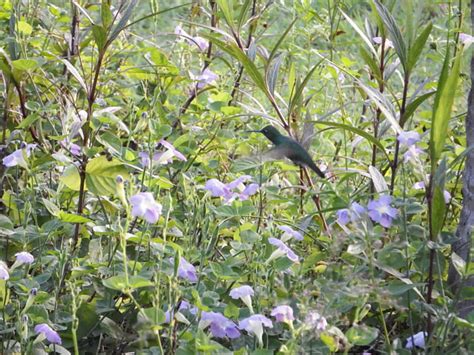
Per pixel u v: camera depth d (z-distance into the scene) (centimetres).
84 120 389
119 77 530
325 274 349
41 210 405
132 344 345
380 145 375
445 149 429
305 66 591
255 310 330
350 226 396
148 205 289
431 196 323
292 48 575
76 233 370
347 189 400
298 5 550
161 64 462
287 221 397
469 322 318
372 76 507
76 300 325
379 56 473
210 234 386
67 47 486
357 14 542
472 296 334
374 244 319
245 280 363
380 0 432
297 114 422
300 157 361
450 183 442
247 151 466
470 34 530
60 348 319
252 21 529
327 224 412
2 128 454
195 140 454
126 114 479
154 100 397
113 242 378
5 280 319
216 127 461
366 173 390
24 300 324
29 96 472
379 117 443
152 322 288
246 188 380
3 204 434
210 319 302
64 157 357
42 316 312
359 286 291
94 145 448
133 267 325
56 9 491
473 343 324
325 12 599
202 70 502
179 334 321
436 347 324
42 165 404
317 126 488
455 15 501
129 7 377
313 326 285
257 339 322
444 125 315
